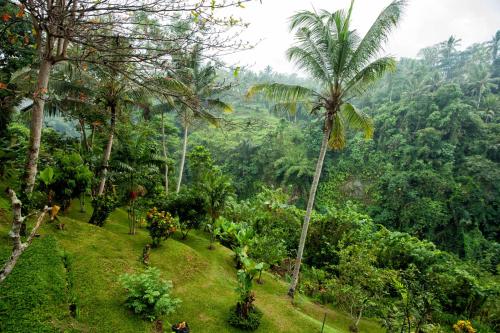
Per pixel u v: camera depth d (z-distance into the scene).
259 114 46.47
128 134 14.51
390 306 7.84
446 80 41.97
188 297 6.60
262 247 10.48
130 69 4.04
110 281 5.91
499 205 24.70
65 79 10.45
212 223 11.45
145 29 3.69
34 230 2.41
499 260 21.70
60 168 8.53
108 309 5.08
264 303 7.58
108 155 11.97
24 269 4.56
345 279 8.82
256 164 37.09
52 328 3.57
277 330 6.26
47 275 4.63
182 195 11.51
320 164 8.60
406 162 29.08
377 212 29.38
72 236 7.41
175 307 5.51
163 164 15.05
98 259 6.59
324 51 8.11
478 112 30.34
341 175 33.62
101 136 13.79
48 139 12.59
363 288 8.55
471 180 25.81
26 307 3.73
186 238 11.32
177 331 4.98
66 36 3.55
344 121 8.88
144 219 10.69
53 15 3.43
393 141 31.02
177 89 4.25
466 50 46.72
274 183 35.28
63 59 5.13
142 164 14.04
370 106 43.03
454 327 8.89
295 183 34.16
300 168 32.69
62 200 8.45
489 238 24.72
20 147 11.28
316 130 35.75
